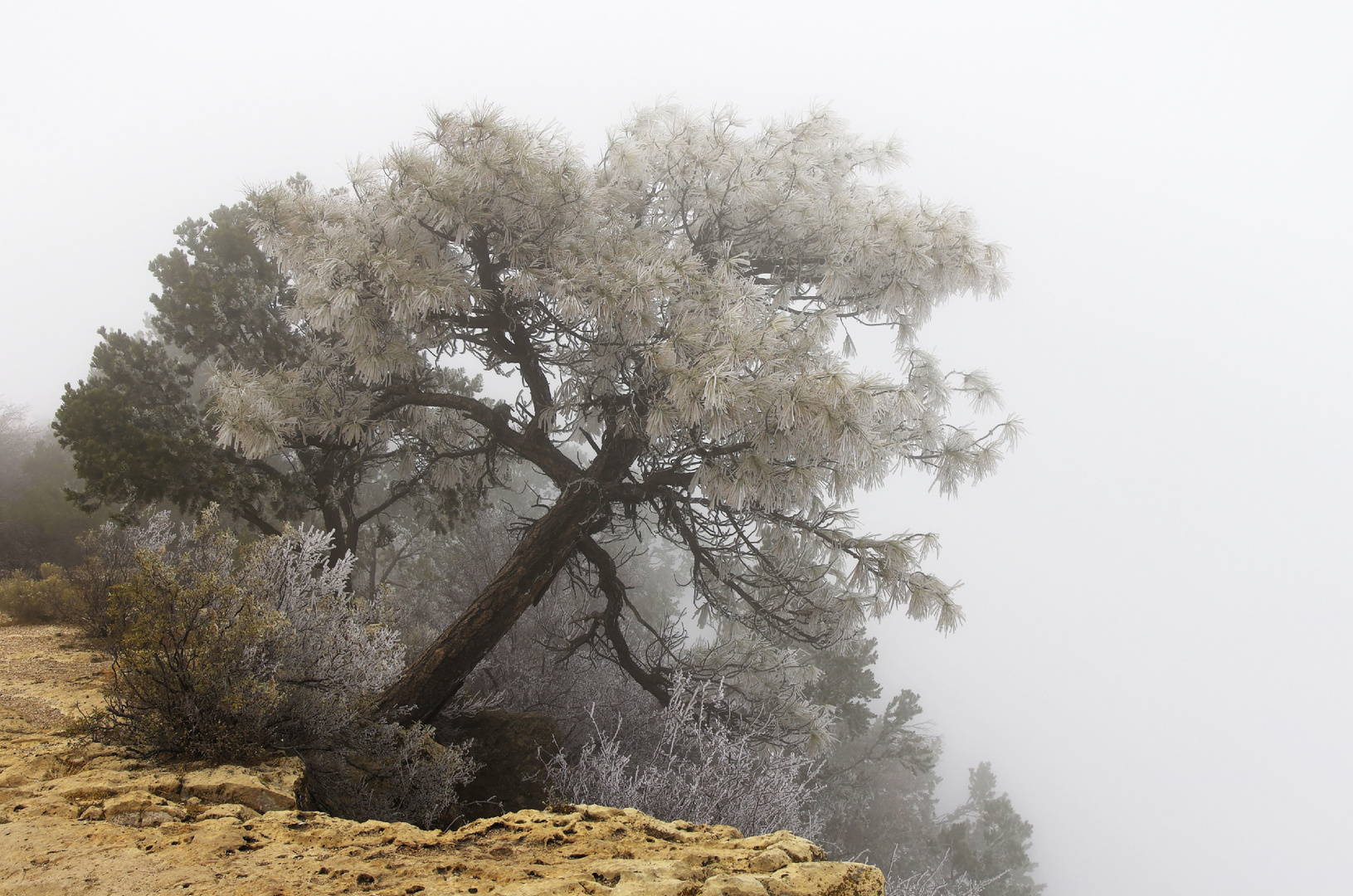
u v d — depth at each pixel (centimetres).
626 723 967
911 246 886
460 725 791
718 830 308
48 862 238
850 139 1084
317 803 438
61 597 895
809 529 880
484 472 1220
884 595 859
